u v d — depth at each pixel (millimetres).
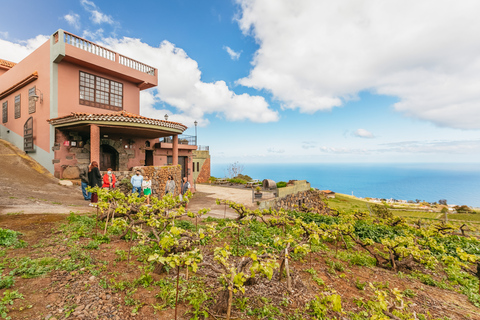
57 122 13617
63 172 14461
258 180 26219
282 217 9375
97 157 12836
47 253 4840
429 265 6219
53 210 8398
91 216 7973
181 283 4105
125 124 13539
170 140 22406
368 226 11805
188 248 4102
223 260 3256
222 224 8555
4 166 13969
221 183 28891
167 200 6867
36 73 15422
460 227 11531
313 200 24703
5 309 3020
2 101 20078
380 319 3199
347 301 4281
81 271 4223
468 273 6902
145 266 4586
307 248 4387
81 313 3146
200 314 3373
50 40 14336
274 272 5039
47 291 3564
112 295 3631
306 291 4426
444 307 4594
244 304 3686
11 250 4855
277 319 3467
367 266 6523
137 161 18797
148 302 3545
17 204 8773
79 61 14812
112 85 17406
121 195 6898
